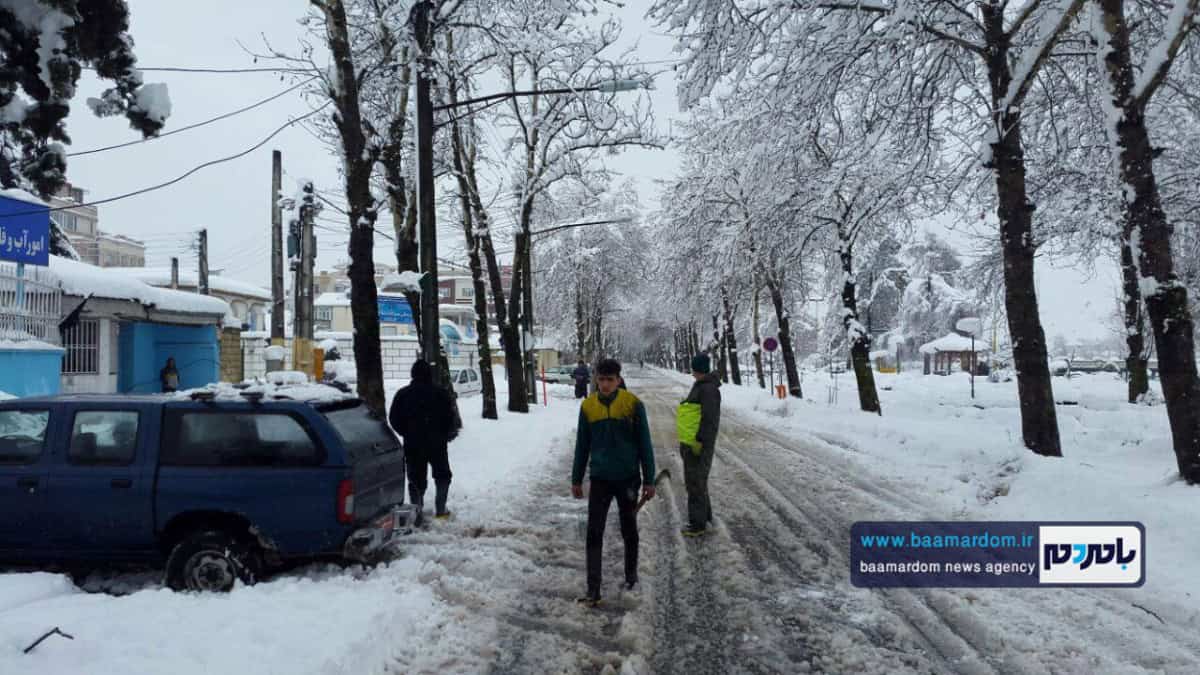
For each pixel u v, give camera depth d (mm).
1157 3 10938
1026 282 11273
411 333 37312
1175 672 4258
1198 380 8414
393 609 4980
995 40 11180
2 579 5332
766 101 12711
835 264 22422
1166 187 15617
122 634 4359
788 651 4625
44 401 5965
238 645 4219
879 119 12219
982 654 4551
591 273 43562
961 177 14672
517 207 23125
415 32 12219
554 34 14883
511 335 23031
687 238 26969
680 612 5301
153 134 8062
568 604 5414
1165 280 8516
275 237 21438
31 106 7430
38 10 6996
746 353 67062
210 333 22438
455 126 17688
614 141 19297
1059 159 14312
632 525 5805
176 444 5773
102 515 5648
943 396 29109
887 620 5121
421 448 7977
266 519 5633
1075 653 4543
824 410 22688
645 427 5793
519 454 13320
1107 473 9547
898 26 10336
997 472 9953
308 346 15977
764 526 7871
